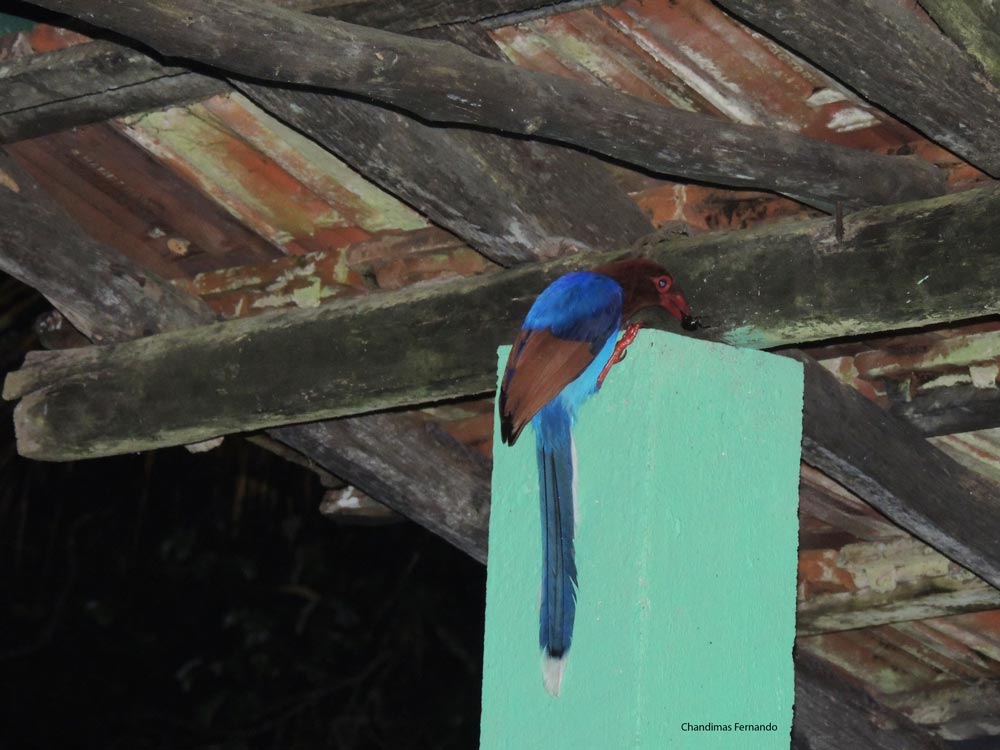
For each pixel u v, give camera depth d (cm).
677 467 664
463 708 2308
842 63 741
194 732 2372
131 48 894
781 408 707
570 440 675
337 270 1063
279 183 1014
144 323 1038
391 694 2327
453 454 1084
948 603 1077
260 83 840
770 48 836
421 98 746
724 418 684
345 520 1231
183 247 1096
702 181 836
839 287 750
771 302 768
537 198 873
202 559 2278
